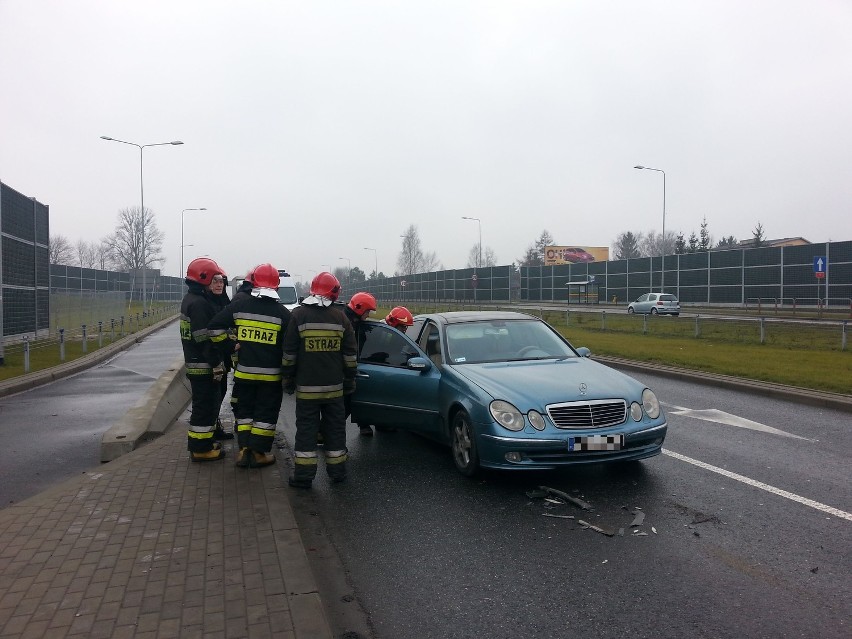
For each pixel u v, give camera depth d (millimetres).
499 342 7305
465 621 3598
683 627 3475
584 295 55094
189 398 11477
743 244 82812
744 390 11273
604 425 5719
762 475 6184
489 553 4508
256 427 6145
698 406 9875
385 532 4938
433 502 5598
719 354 15914
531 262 114688
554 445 5566
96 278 52625
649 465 6566
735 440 7609
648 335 22703
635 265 50219
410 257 94938
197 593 3635
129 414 8211
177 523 4719
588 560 4355
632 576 4105
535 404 5707
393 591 3980
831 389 10578
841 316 31516
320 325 5871
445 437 6711
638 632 3438
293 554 4164
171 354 20844
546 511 5316
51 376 14391
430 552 4551
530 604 3771
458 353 7047
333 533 4938
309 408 5930
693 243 80000
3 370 15250
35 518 4836
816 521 4973
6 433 8539
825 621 3504
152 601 3541
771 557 4340
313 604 3512
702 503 5414
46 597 3590
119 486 5633
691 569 4184
